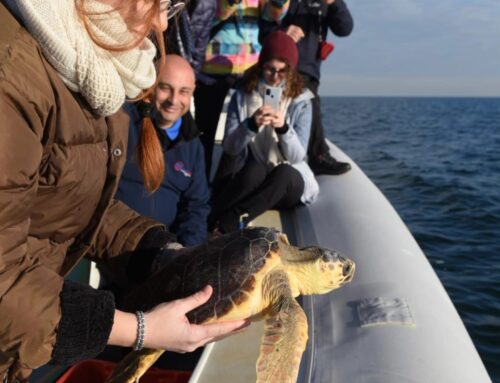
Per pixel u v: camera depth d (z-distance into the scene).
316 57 3.87
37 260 1.05
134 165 2.33
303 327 1.32
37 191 1.04
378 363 1.49
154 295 1.48
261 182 2.96
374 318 1.70
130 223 1.55
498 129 26.77
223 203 2.96
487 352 3.44
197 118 3.83
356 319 1.73
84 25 0.98
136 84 1.09
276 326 1.32
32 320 0.93
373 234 2.42
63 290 0.99
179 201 2.67
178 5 1.34
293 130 3.06
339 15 3.80
